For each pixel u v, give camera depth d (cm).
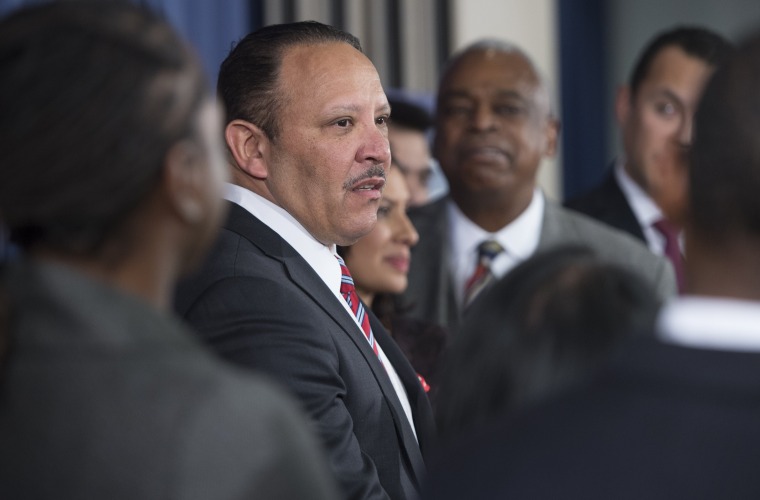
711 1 1911
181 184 267
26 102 255
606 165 1941
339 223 551
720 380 252
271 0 1421
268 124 551
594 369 286
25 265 263
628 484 251
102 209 258
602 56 1930
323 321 526
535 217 873
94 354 254
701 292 273
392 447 535
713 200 270
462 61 873
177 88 264
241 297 512
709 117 273
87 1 268
